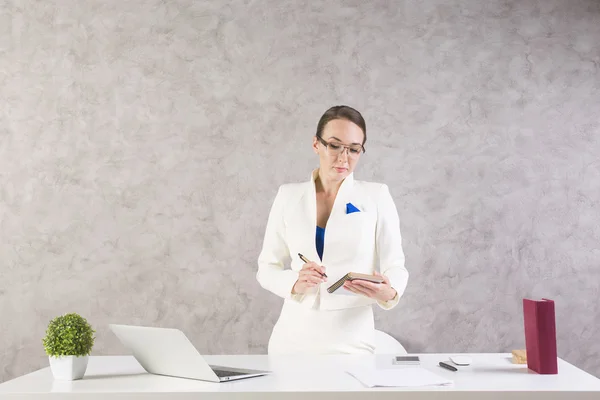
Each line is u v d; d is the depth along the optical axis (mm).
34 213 3580
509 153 3553
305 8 3617
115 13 3658
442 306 3488
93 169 3590
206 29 3629
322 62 3590
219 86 3600
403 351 3139
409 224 3516
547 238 3521
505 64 3592
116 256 3545
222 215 3543
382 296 2281
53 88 3639
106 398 1517
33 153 3611
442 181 3533
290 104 3574
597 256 3520
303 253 2531
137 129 3600
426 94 3570
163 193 3564
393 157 3543
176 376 1739
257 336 3492
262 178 3549
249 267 3518
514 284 3498
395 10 3609
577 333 3484
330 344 2393
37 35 3666
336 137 2438
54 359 1707
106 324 3518
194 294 3516
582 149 3564
